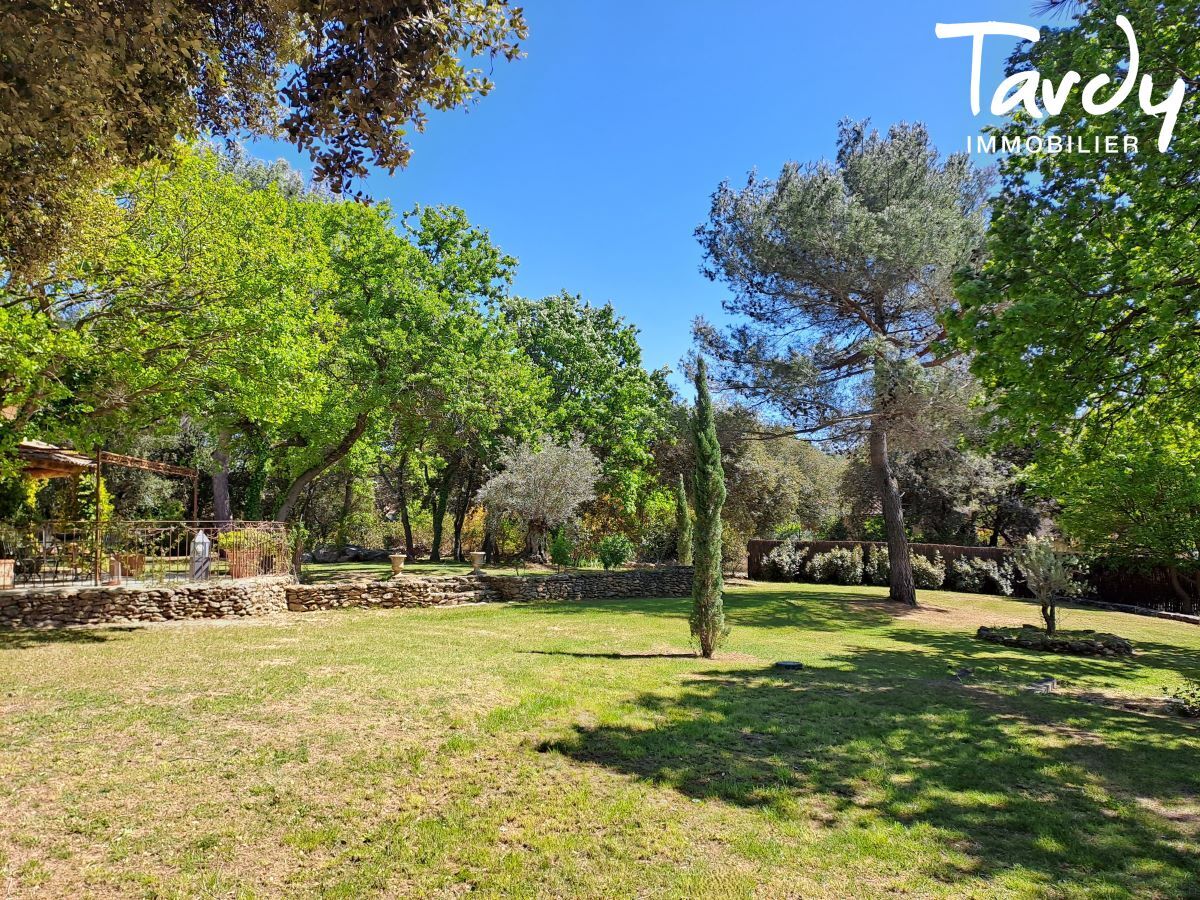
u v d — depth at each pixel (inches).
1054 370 292.8
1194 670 420.5
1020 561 545.6
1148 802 179.6
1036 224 319.0
